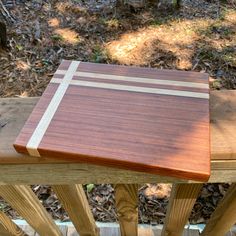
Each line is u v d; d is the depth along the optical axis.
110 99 0.53
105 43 2.62
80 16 2.88
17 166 0.54
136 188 0.71
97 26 2.77
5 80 2.35
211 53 2.45
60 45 2.60
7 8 2.91
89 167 0.53
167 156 0.45
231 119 0.54
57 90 0.55
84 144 0.48
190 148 0.46
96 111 0.51
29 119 0.51
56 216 1.63
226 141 0.51
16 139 0.49
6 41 2.55
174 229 0.91
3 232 0.99
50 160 0.51
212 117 0.54
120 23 2.78
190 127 0.48
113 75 0.56
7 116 0.57
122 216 0.85
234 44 2.52
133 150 0.46
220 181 0.56
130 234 0.99
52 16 2.89
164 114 0.50
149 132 0.48
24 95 2.23
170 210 0.80
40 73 2.40
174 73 0.56
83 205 0.90
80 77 0.56
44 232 0.99
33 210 0.82
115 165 0.47
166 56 2.46
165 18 2.81
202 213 1.63
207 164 0.44
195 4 2.97
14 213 1.63
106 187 1.77
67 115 0.51
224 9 2.90
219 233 0.98
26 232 1.35
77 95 0.54
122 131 0.48
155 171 0.46
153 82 0.55
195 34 2.64
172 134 0.48
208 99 0.52
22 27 2.75
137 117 0.50
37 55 2.53
